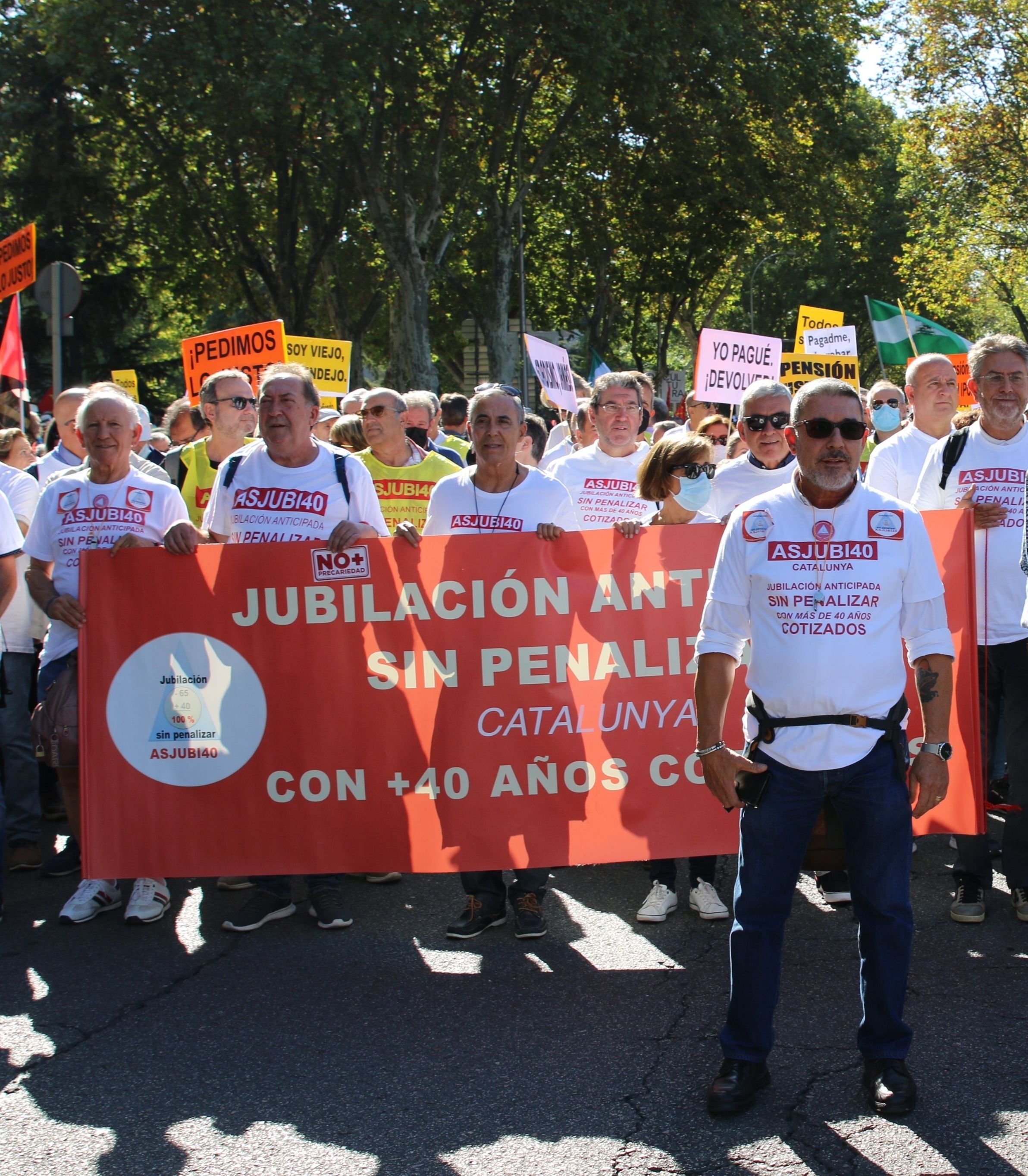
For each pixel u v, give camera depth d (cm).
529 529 493
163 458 783
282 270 3183
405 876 552
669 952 454
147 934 481
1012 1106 333
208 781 475
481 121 3106
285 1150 323
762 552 336
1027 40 3266
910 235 3881
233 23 2567
